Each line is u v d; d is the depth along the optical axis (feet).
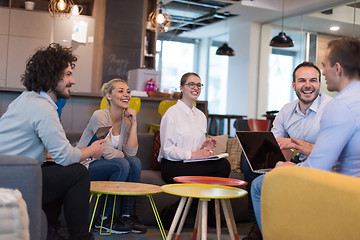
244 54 38.68
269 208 5.14
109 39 26.94
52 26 25.35
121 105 10.71
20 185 4.97
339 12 30.37
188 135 11.34
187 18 37.19
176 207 11.04
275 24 36.63
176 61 45.50
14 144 6.73
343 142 5.77
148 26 27.35
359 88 5.84
